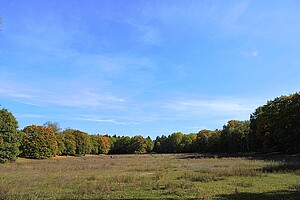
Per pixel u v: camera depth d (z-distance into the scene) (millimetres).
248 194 12094
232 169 21906
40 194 13148
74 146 99562
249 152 69500
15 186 16188
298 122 47562
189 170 25656
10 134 52594
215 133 93875
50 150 74562
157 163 39719
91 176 20750
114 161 50406
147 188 14633
